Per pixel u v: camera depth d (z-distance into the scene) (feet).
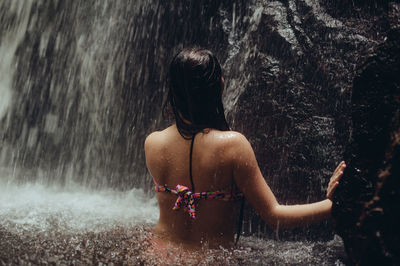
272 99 10.19
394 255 4.46
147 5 14.74
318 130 9.76
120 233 6.70
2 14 17.48
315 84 10.04
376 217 4.64
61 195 12.69
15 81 17.60
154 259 5.73
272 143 10.05
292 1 10.96
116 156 15.34
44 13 16.94
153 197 13.50
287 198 9.86
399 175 4.54
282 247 7.70
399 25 5.24
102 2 15.81
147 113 14.83
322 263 6.65
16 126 17.56
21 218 7.66
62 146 16.74
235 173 6.23
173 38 14.25
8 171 16.06
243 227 10.18
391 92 5.11
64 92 16.81
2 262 5.38
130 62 15.15
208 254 6.12
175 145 6.44
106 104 15.72
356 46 9.97
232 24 13.07
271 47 10.61
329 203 6.49
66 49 16.70
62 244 6.12
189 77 6.25
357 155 5.30
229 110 10.87
